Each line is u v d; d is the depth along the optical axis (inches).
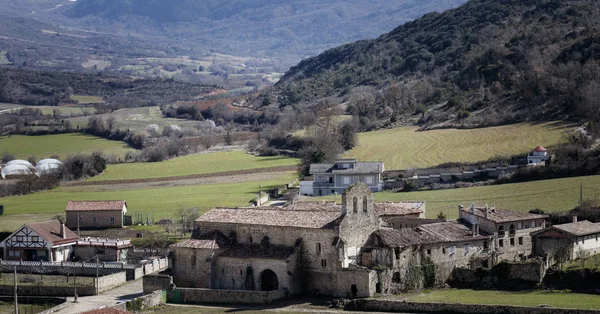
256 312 5905.5
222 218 6899.6
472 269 6422.2
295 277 6392.7
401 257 6264.8
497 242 6830.7
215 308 6146.7
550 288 6023.6
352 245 6333.7
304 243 6446.9
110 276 7057.1
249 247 6658.5
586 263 6373.0
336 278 6250.0
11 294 6929.1
